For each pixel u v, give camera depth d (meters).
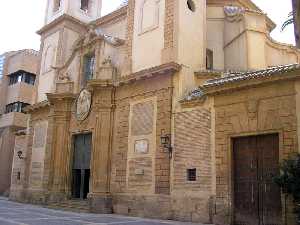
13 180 29.78
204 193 15.85
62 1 29.72
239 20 21.56
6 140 36.88
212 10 23.27
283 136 13.85
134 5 21.89
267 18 24.53
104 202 19.94
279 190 13.81
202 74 18.81
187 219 16.12
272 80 14.26
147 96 19.47
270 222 13.88
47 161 25.59
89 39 24.58
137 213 18.33
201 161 16.28
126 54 21.47
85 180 23.14
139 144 19.25
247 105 15.09
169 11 19.59
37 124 28.06
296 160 12.38
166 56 19.03
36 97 29.42
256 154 14.81
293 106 13.80
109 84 21.42
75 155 24.20
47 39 30.02
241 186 15.02
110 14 25.59
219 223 15.07
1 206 22.69
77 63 25.48
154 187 17.88
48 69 28.84
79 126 23.75
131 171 19.33
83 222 14.83
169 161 17.45
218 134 15.89
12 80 40.34
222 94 15.99
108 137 21.05
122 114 20.73
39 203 25.25
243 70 20.08
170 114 18.03
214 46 22.69
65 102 25.16
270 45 22.31
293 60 23.30
